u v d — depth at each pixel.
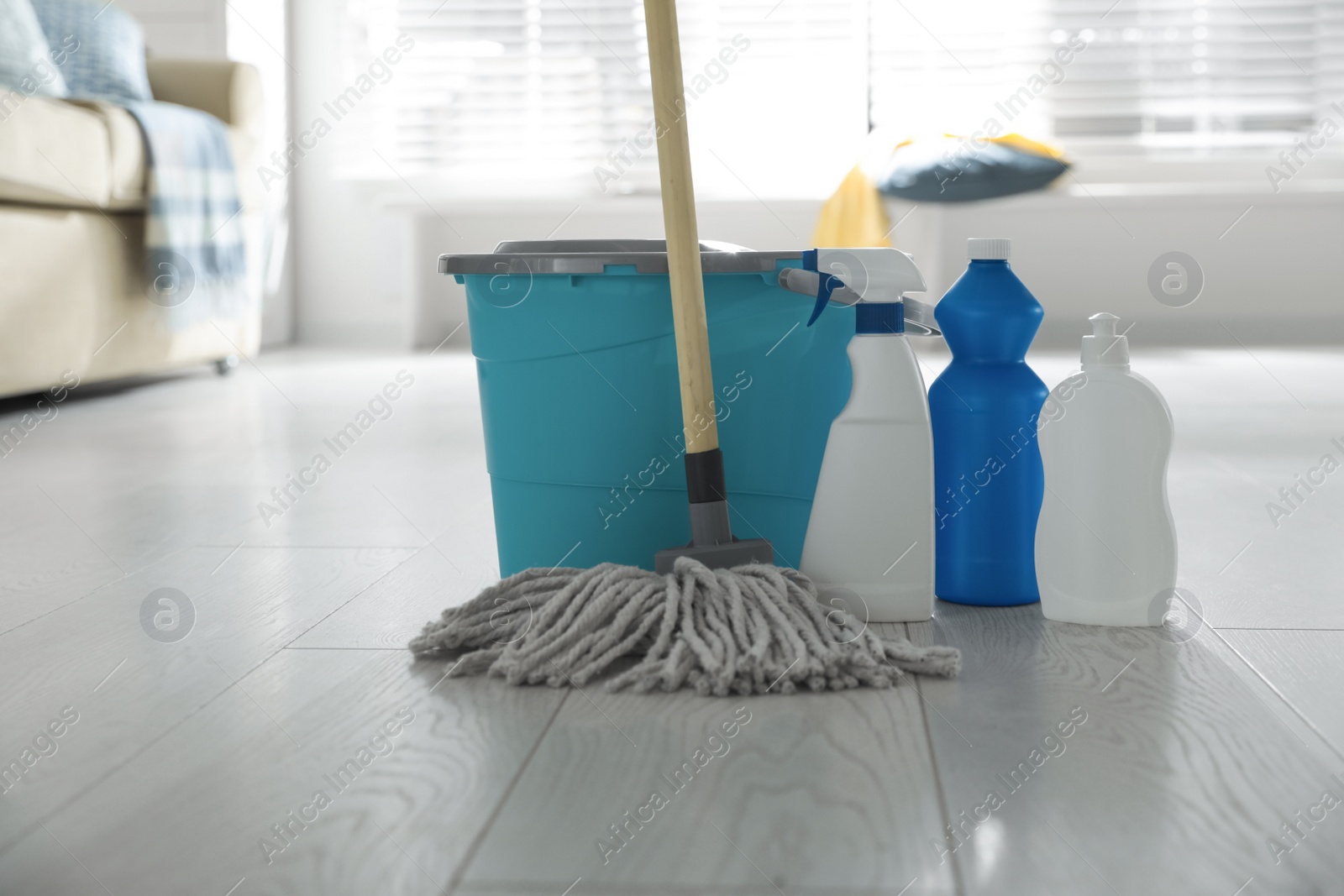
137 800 0.60
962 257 3.90
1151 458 0.90
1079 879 0.50
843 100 4.18
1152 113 4.09
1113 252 3.91
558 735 0.68
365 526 1.34
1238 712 0.71
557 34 4.19
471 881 0.51
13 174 2.10
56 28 2.85
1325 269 3.92
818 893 0.49
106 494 1.54
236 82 3.12
